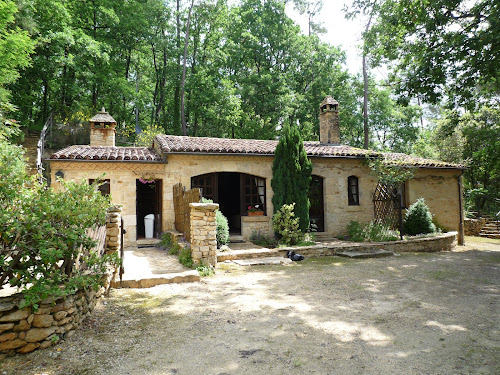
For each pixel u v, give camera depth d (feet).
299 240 36.70
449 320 15.92
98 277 15.25
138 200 43.75
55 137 58.85
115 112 85.51
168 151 35.04
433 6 34.63
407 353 12.40
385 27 41.34
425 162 49.06
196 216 26.09
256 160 39.70
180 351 12.56
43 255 11.85
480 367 11.34
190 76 88.12
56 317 13.00
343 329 14.75
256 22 93.35
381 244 37.60
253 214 39.11
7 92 38.91
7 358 11.72
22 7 42.68
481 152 41.52
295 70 97.96
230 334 14.19
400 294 20.48
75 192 14.58
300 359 11.93
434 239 41.83
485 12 33.45
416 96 38.60
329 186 42.63
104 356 12.07
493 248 46.09
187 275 23.00
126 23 75.05
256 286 22.24
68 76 73.00
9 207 12.82
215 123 88.33
